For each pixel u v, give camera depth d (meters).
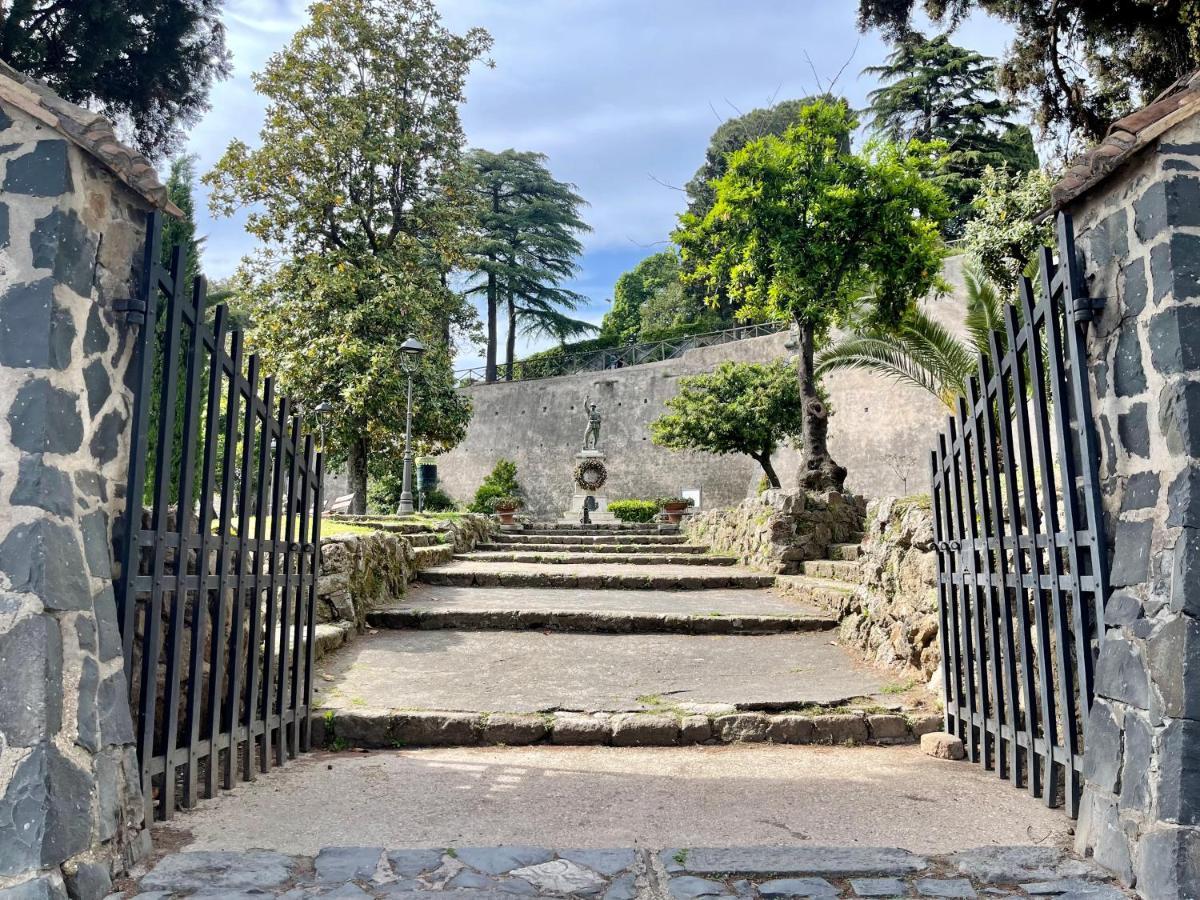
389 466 28.48
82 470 3.34
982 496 4.87
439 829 3.81
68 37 13.66
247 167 20.83
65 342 3.26
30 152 3.30
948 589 5.57
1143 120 3.38
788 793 4.43
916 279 12.55
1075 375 3.75
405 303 21.12
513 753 5.37
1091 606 3.86
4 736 2.90
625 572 11.70
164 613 4.47
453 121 22.89
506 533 19.11
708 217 13.05
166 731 3.77
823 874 3.28
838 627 8.62
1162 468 3.36
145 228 3.80
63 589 3.09
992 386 4.68
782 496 12.08
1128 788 3.24
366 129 21.69
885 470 25.48
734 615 8.83
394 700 6.02
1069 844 3.58
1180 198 3.35
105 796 3.15
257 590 4.56
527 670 7.12
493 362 44.47
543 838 3.70
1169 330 3.30
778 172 12.49
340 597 8.12
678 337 38.72
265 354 20.91
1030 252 12.19
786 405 23.95
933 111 30.89
